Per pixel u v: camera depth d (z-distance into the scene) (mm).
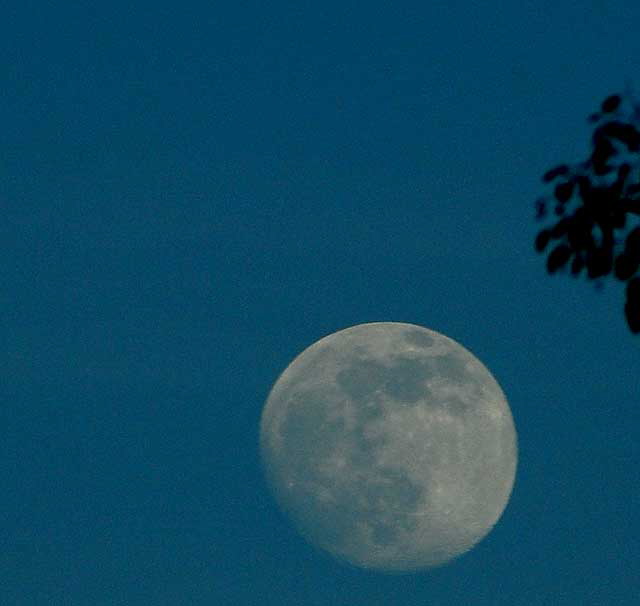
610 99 19750
